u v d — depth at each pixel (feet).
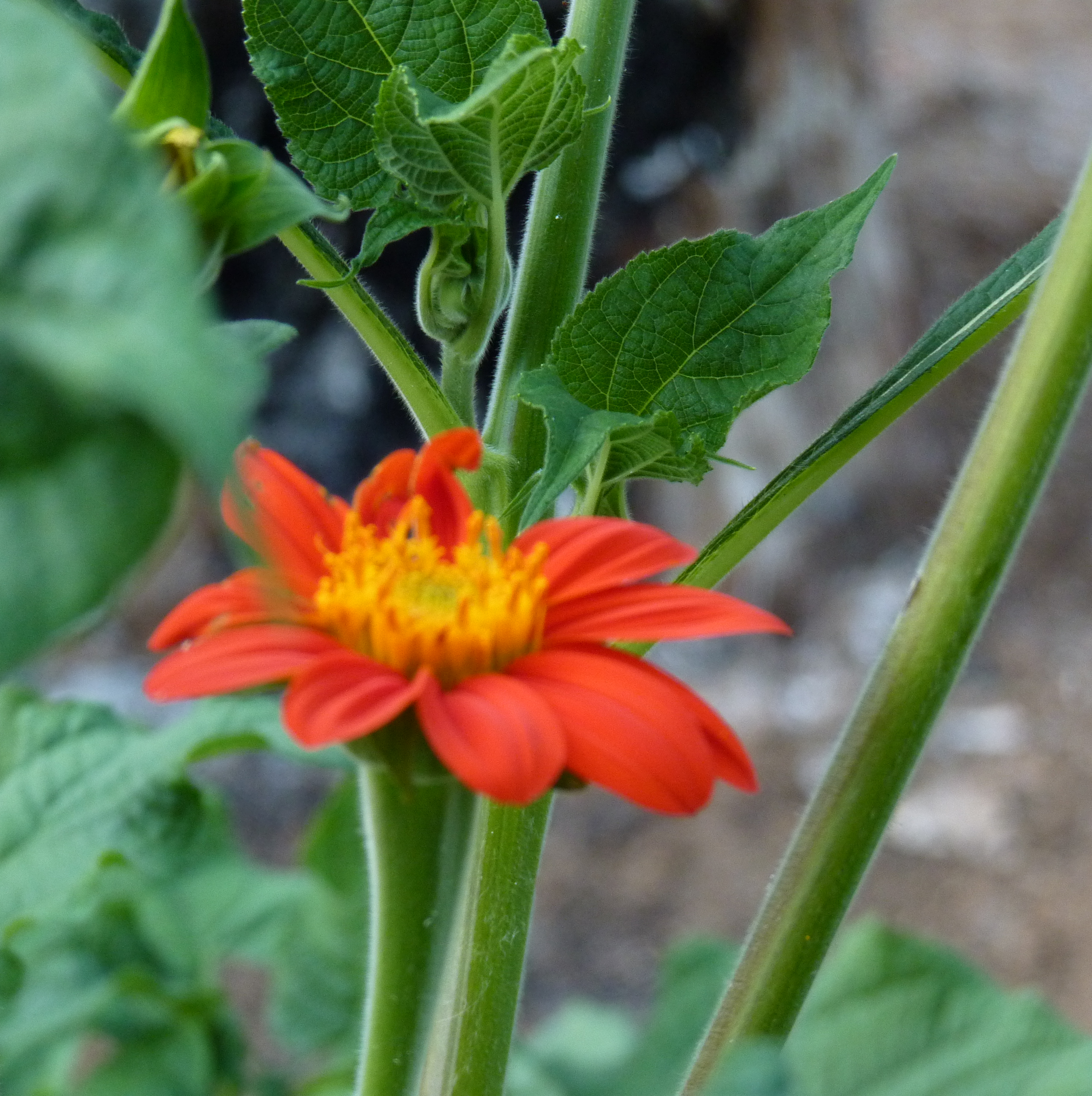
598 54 1.64
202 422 0.89
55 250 0.96
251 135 6.97
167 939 2.79
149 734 1.86
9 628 0.90
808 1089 1.78
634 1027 2.74
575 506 1.61
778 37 7.84
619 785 1.39
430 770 1.43
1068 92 12.79
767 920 1.56
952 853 6.84
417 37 1.58
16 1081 2.75
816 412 8.43
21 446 0.93
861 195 1.60
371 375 7.84
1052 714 7.69
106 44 1.59
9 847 1.81
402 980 1.48
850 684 7.91
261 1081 2.87
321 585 1.45
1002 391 1.54
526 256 1.65
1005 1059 1.77
